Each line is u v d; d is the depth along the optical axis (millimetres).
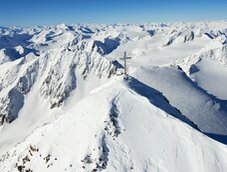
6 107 139750
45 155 36750
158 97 49469
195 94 100688
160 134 35312
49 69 156750
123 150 33688
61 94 142375
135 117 38156
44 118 134000
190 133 34594
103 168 32000
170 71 118625
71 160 33750
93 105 40875
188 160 32219
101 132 35469
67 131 38375
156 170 31656
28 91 151375
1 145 119562
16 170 40031
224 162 31328
